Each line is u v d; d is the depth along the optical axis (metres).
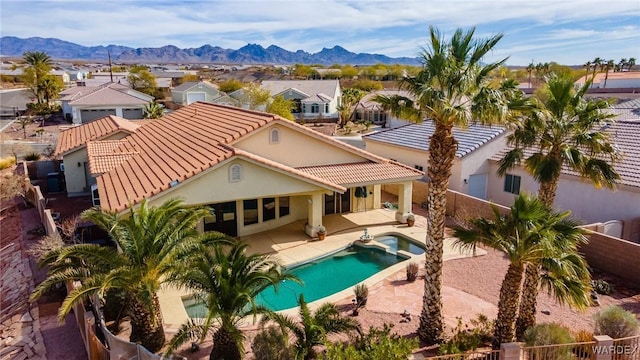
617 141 27.11
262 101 70.81
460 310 16.23
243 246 13.73
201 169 20.48
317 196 23.95
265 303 17.67
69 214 28.09
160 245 13.05
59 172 37.03
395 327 15.01
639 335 12.91
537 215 12.17
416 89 12.83
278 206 25.83
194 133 28.34
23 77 91.69
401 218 26.92
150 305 12.18
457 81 12.52
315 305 16.84
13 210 29.98
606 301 17.14
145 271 12.82
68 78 132.12
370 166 27.50
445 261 20.84
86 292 12.16
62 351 14.17
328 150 27.17
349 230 25.70
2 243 24.98
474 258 21.28
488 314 15.91
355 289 16.77
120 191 21.19
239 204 24.17
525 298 14.28
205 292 13.03
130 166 25.47
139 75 107.94
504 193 30.16
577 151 14.52
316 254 22.02
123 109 68.06
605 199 24.41
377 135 39.47
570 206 26.22
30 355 14.04
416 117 13.23
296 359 11.63
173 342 11.86
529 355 11.55
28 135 58.47
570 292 11.91
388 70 143.75
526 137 14.59
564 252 12.15
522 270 12.55
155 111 64.81
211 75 159.75
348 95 79.56
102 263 13.05
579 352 11.74
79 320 14.81
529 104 13.34
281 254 22.00
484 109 12.12
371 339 12.00
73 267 14.30
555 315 15.84
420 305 16.66
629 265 18.94
